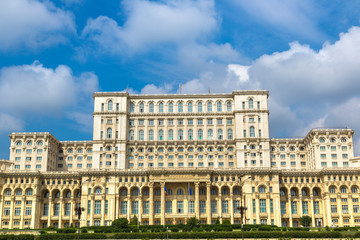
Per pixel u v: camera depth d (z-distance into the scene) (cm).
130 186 17575
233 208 17500
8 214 17662
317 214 17750
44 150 19075
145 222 17425
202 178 17212
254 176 17475
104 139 18812
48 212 18138
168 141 19038
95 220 17275
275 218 17062
